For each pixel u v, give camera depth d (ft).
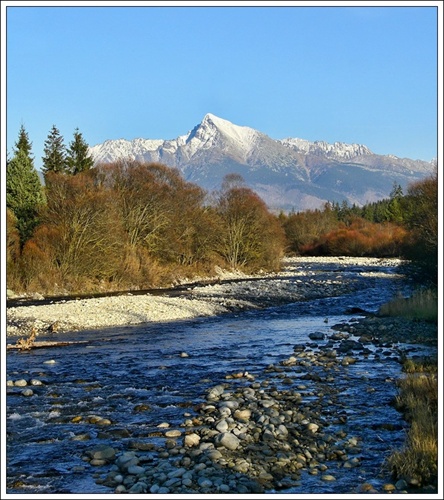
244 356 72.33
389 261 298.15
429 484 32.01
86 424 44.70
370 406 47.78
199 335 90.12
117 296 139.44
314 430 41.52
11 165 178.29
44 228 160.56
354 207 526.16
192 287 173.47
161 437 41.29
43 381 58.85
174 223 203.00
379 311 108.68
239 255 228.84
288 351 75.46
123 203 188.34
